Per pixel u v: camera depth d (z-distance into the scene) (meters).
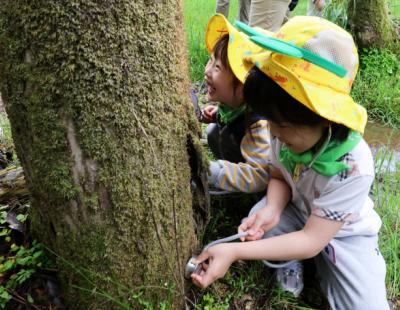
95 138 1.15
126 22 1.10
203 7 6.28
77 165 1.19
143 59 1.16
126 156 1.19
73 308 1.42
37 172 1.25
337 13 4.18
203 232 1.75
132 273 1.32
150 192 1.26
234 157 2.17
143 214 1.27
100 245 1.27
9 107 1.22
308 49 1.22
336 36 1.24
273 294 1.66
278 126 1.30
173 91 1.29
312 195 1.58
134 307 1.35
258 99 1.24
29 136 1.22
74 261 1.32
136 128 1.19
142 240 1.29
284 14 3.33
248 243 1.47
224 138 2.12
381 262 1.65
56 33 1.06
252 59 1.27
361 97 3.78
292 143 1.36
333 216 1.46
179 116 1.35
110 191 1.21
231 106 1.93
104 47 1.09
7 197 1.74
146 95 1.19
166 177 1.31
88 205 1.22
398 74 4.16
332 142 1.38
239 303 1.60
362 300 1.57
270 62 1.18
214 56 1.83
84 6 1.04
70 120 1.14
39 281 1.51
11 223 1.61
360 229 1.63
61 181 1.21
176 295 1.43
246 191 1.89
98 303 1.35
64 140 1.17
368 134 3.37
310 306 1.71
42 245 1.47
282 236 1.50
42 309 1.45
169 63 1.25
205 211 1.71
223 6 4.63
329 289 1.68
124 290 1.33
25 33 1.08
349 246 1.63
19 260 1.43
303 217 1.76
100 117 1.14
